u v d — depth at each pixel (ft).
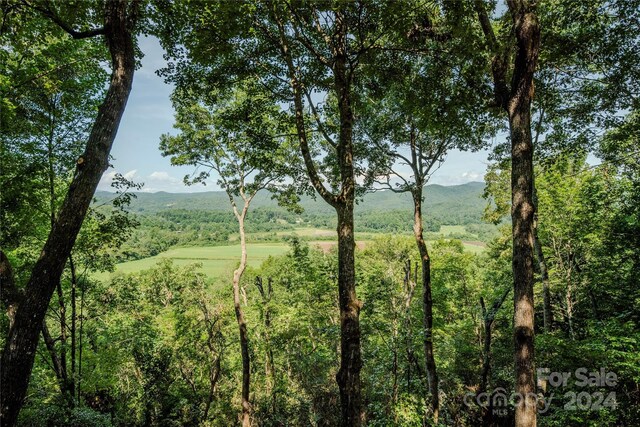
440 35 21.50
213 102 27.17
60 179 42.04
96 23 21.01
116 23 14.94
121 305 59.00
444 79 25.45
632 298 38.83
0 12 19.22
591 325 36.40
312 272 65.31
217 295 60.95
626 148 38.68
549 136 36.83
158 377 49.32
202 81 25.20
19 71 32.91
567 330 52.06
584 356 30.01
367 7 18.95
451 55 22.35
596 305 44.98
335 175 37.45
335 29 19.74
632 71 27.91
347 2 18.31
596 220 46.91
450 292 66.85
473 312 60.85
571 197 50.26
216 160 53.16
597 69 29.78
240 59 23.77
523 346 15.49
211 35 19.25
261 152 30.04
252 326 56.75
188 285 59.88
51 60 34.30
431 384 32.63
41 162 37.60
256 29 21.02
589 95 31.99
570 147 36.09
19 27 20.71
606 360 28.86
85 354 44.73
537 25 16.46
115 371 46.16
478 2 18.70
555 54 27.09
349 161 19.88
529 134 16.94
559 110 34.63
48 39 32.24
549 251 56.80
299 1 18.16
